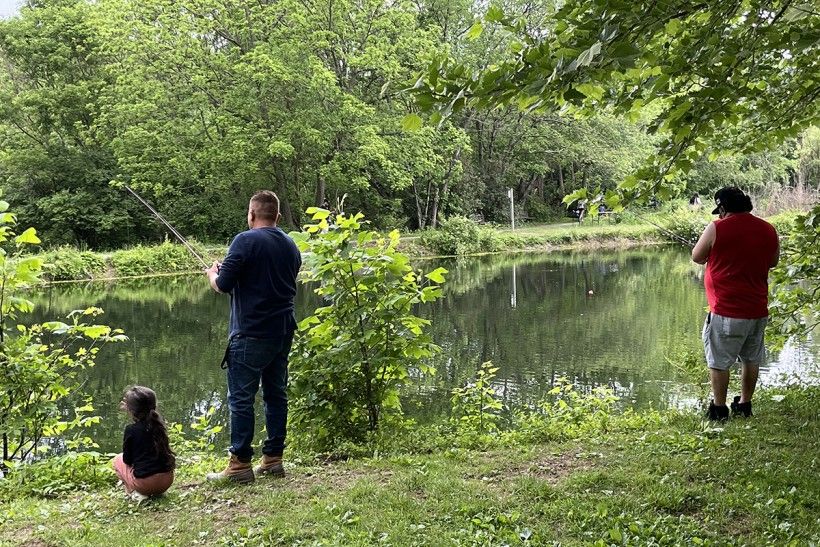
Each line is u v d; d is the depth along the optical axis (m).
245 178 29.45
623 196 4.14
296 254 4.35
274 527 3.40
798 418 4.97
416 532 3.30
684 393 8.23
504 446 5.01
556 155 39.53
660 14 2.74
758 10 3.32
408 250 29.23
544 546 3.12
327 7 27.80
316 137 26.50
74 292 20.48
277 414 4.39
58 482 4.73
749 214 4.84
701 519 3.35
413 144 29.09
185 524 3.56
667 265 25.47
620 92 3.75
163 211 31.28
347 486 4.08
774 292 5.95
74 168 29.89
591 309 15.58
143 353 12.02
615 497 3.60
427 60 2.95
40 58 30.48
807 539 3.03
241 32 27.17
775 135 5.44
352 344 5.36
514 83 2.69
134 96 27.53
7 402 5.54
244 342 4.16
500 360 10.59
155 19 27.92
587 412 6.43
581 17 2.76
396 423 5.76
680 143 3.84
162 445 4.03
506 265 26.19
